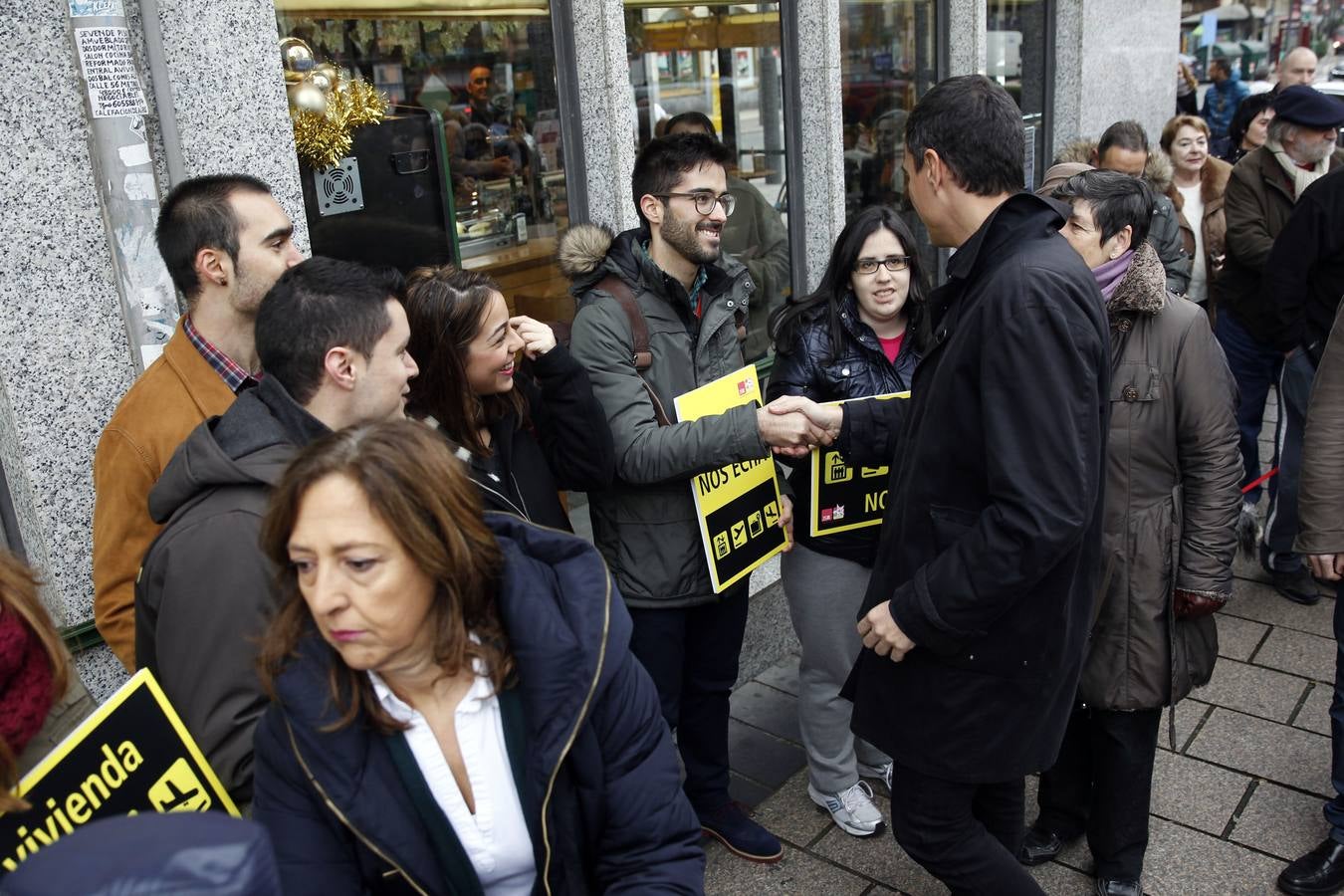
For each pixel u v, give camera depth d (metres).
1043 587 2.04
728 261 2.95
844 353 2.92
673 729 3.16
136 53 2.43
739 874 3.04
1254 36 15.93
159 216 2.17
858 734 2.30
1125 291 2.51
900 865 3.04
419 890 1.43
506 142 3.73
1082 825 3.00
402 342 1.81
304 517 1.32
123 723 1.52
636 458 2.64
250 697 1.62
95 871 0.77
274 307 1.73
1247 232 4.84
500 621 1.47
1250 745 3.47
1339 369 2.79
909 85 5.44
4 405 2.39
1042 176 6.34
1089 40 6.14
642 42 4.14
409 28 3.43
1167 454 2.55
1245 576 4.63
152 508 1.73
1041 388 1.89
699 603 2.86
